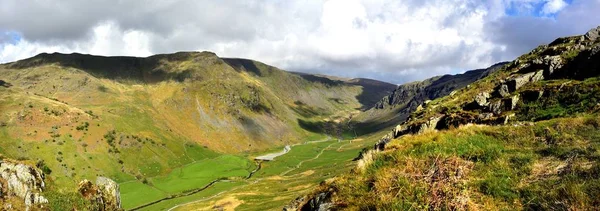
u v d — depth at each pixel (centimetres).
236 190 14800
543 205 984
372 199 1139
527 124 1727
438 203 1048
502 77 6788
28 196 4006
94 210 4578
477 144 1494
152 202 14400
